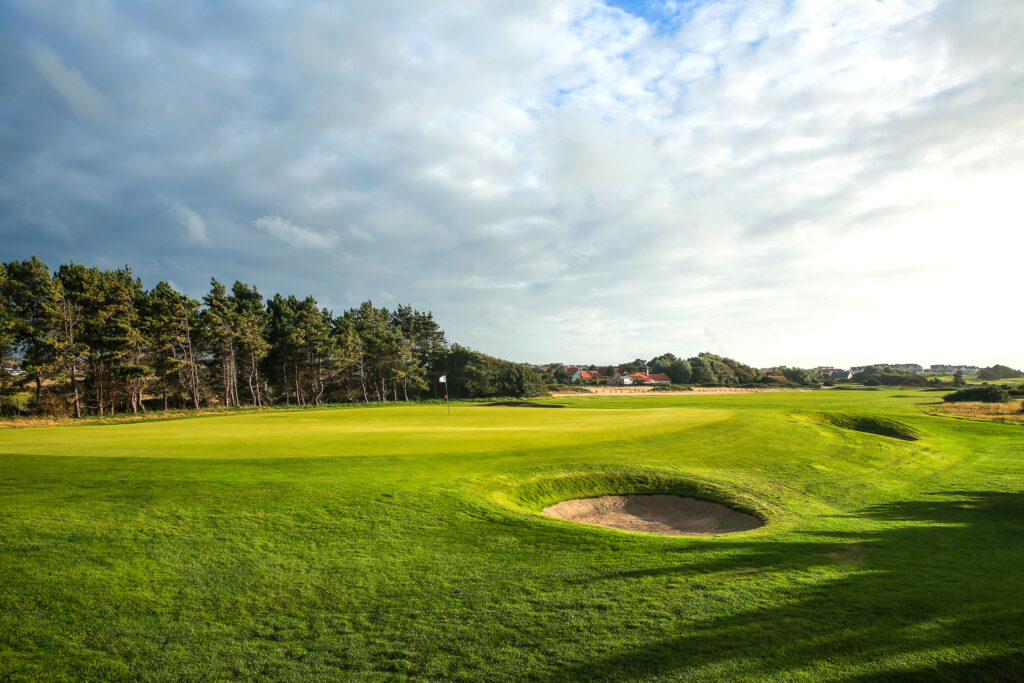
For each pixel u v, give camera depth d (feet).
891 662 20.74
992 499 60.54
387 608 26.02
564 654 21.83
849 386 489.26
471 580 29.43
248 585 27.99
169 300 200.34
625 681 19.77
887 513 53.42
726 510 54.39
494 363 306.14
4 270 155.53
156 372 198.80
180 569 29.48
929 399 262.06
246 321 223.71
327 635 23.44
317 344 241.76
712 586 28.76
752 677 19.81
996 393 200.54
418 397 303.07
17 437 77.36
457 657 21.68
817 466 73.05
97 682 19.70
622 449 71.36
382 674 20.53
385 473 51.93
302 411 185.88
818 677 19.76
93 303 172.55
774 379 523.70
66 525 34.50
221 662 21.24
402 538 35.68
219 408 193.98
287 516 38.47
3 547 30.73
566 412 139.13
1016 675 19.84
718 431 88.12
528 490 54.03
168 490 42.86
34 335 156.15
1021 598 27.27
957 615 25.03
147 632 23.27
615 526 51.24
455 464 57.98
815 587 28.68
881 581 29.86
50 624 23.43
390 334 282.15
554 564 31.99
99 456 56.24
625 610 25.80
